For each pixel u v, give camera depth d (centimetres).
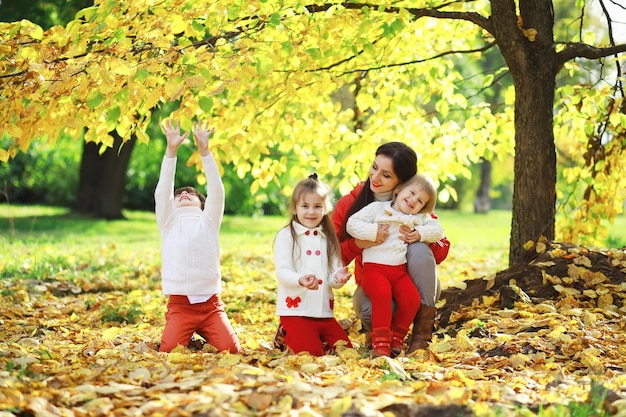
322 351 516
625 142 806
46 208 2394
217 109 805
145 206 2595
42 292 864
